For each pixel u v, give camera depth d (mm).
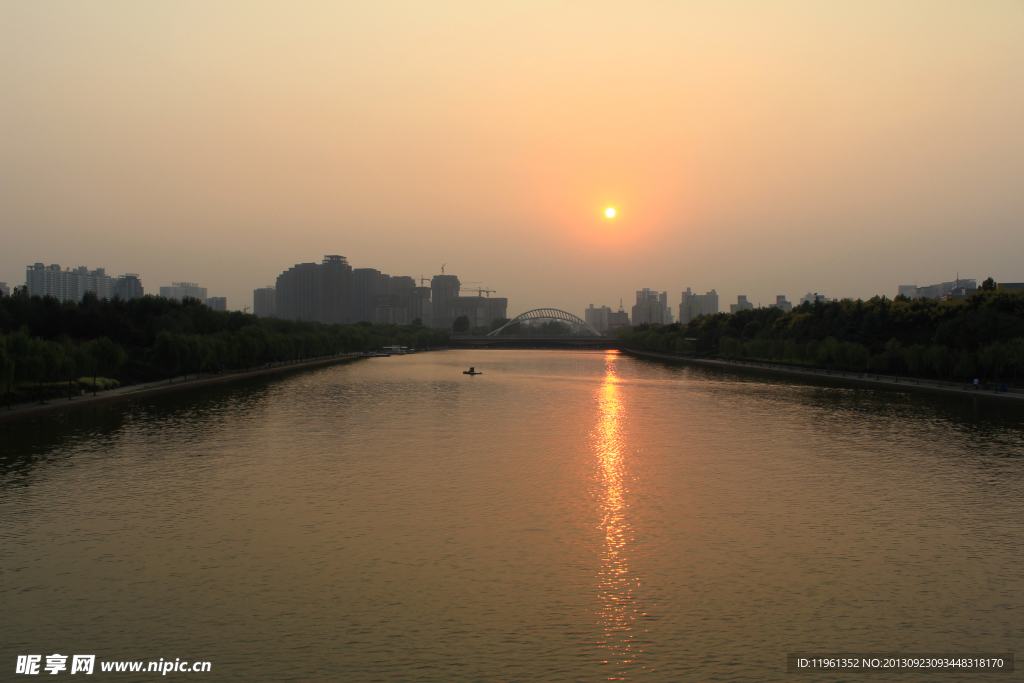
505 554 30391
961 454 53281
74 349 82188
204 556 29828
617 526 34500
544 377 141625
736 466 49062
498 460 50969
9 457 49875
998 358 93438
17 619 23703
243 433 62000
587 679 20062
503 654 21500
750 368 158000
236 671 20375
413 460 50719
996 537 32906
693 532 33625
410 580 27328
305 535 32781
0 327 102750
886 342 127250
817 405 86688
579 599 25656
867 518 36031
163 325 130375
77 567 28438
